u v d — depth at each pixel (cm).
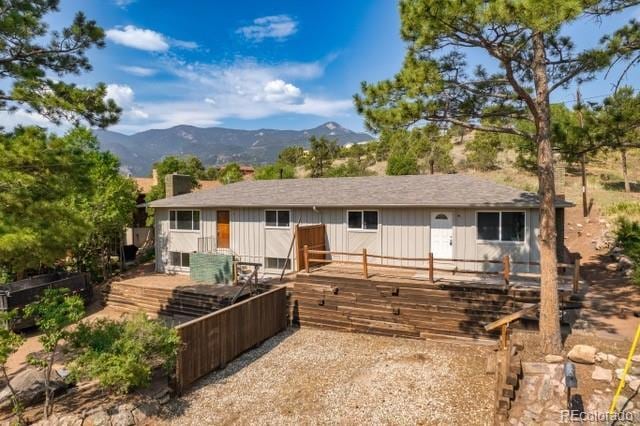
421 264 1460
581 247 1827
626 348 802
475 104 934
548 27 612
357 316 1241
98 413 737
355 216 1573
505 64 802
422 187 1606
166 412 803
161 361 909
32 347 1205
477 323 1094
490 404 766
